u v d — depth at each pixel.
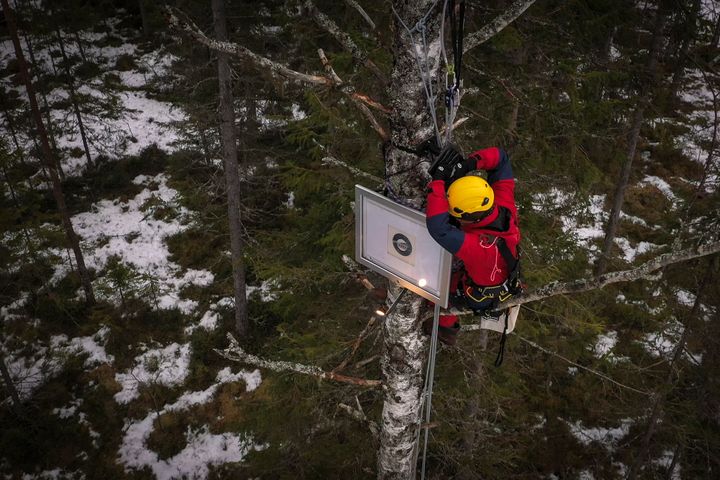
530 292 3.18
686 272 10.59
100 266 19.84
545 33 7.73
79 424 15.24
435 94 3.09
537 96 7.69
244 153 15.97
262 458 10.62
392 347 3.88
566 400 14.91
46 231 17.88
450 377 9.09
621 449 13.94
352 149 9.56
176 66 16.05
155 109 27.62
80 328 17.89
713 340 10.77
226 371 16.42
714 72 9.91
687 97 28.09
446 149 2.90
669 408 11.23
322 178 9.30
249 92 13.98
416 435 4.35
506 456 9.66
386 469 4.51
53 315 18.27
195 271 19.72
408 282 3.30
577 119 7.58
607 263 16.75
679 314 12.86
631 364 11.76
